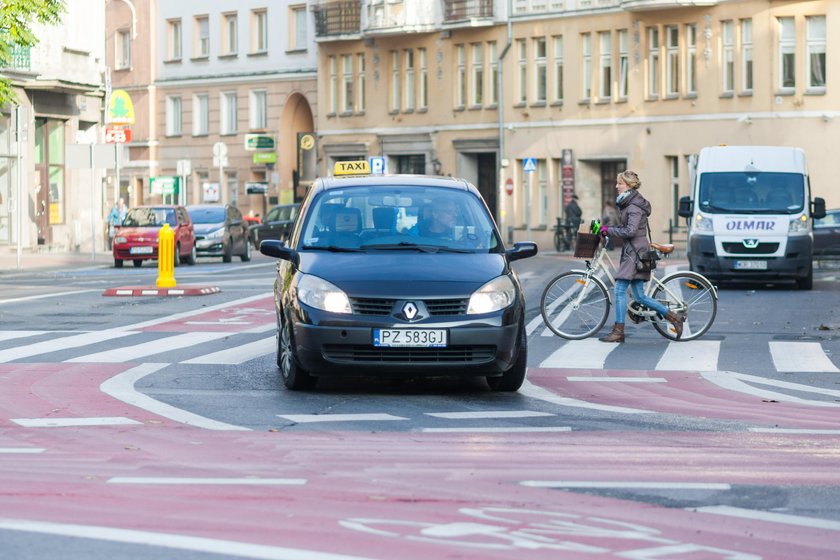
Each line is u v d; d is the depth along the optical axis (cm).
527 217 7000
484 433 1341
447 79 7756
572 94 7069
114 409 1500
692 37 6550
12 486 1048
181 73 9275
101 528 902
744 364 2033
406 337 1577
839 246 5153
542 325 2606
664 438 1320
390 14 7888
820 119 6109
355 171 3125
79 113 6706
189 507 973
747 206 3809
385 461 1174
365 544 866
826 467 1168
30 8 4050
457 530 911
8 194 6244
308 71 8562
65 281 4297
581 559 842
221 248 5906
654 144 6712
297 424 1394
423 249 1695
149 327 2567
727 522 955
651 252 2309
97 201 6925
